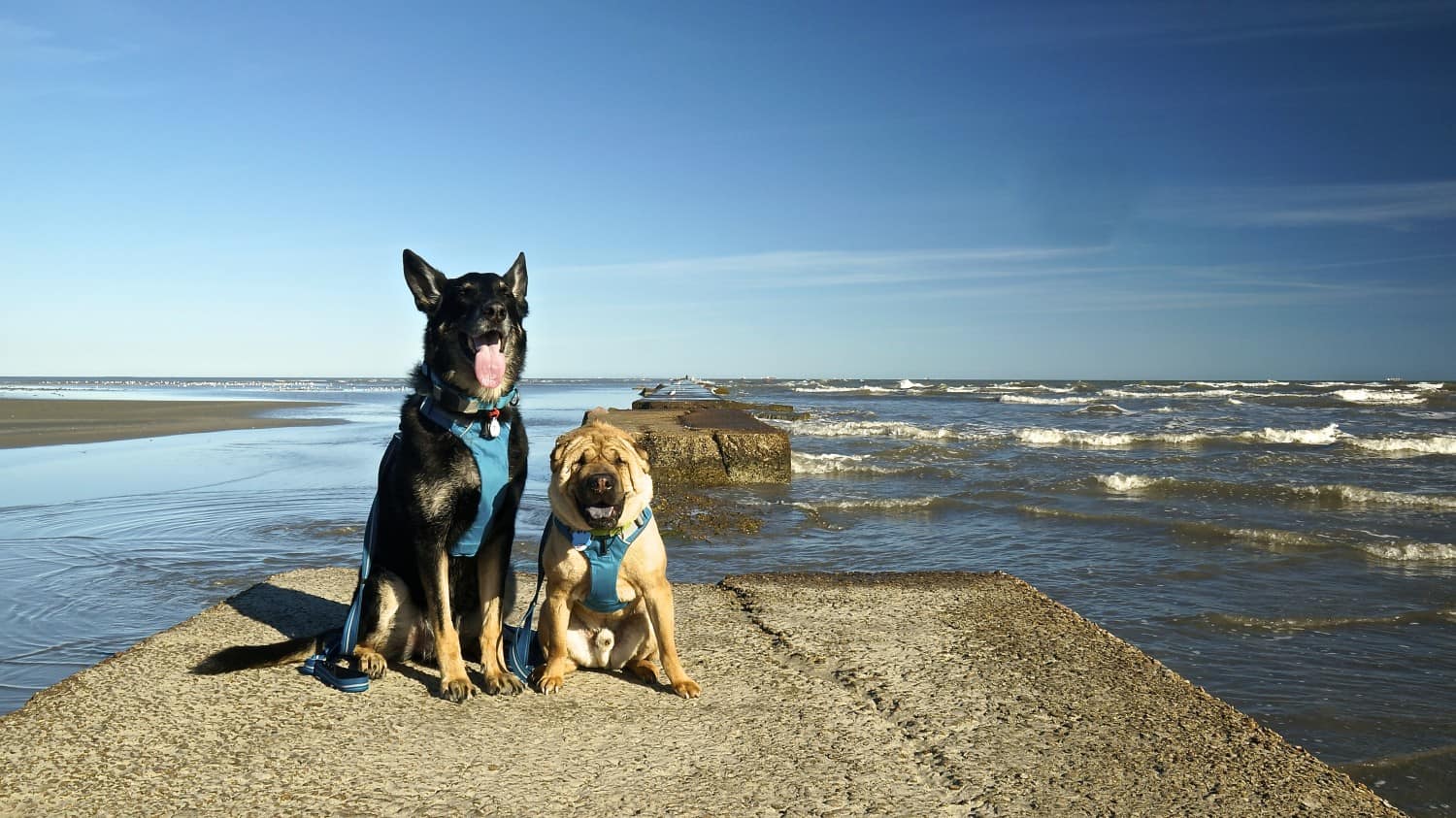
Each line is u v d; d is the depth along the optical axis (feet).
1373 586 26.30
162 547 28.12
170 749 10.19
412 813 8.79
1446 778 14.10
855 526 35.35
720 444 47.44
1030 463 58.70
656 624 12.39
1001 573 20.04
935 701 11.95
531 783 9.49
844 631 15.17
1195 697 12.12
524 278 13.70
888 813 8.89
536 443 67.05
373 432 86.48
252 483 45.06
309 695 12.09
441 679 12.29
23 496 40.06
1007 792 9.37
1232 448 70.79
